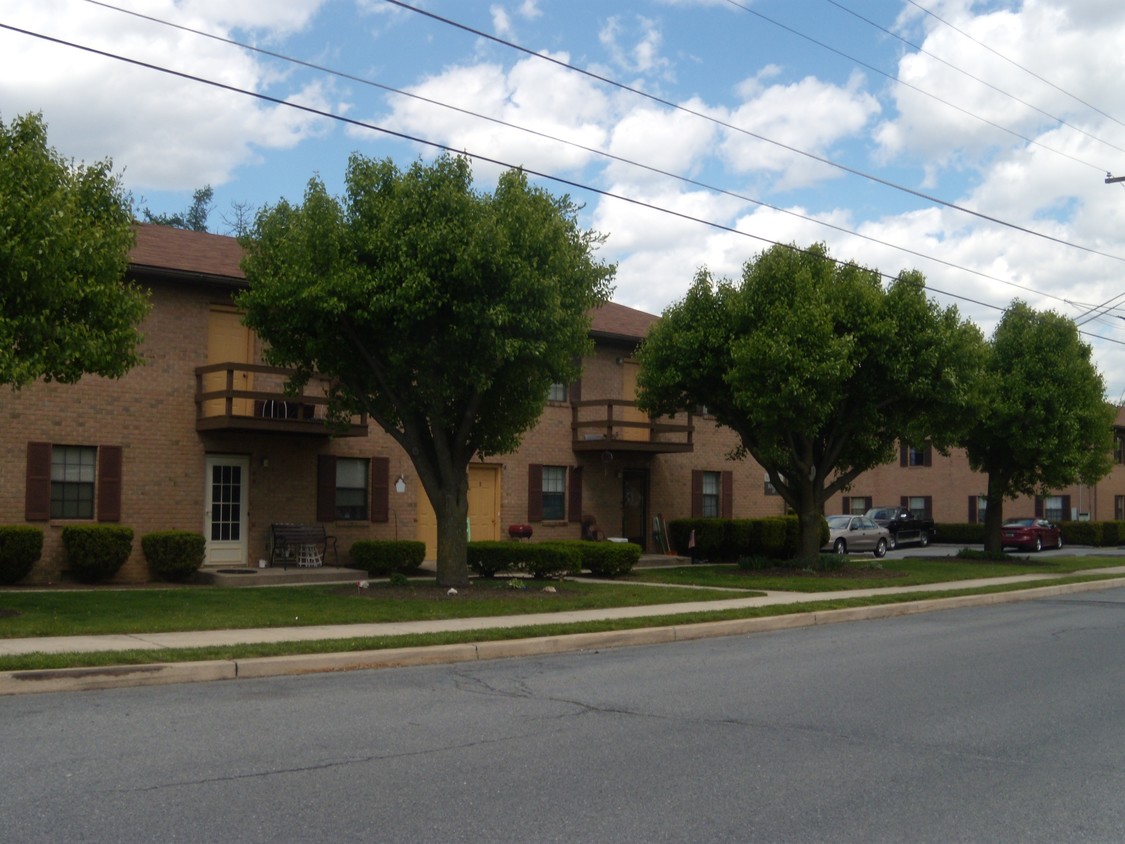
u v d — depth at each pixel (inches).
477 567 876.0
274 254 693.3
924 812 262.7
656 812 256.7
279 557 898.1
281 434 908.6
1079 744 341.1
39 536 762.2
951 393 923.4
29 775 277.9
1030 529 1707.7
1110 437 1275.8
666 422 1224.2
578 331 714.2
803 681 454.6
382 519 975.6
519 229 657.0
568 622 598.2
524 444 1093.1
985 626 685.3
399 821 244.7
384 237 659.4
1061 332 1220.5
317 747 315.9
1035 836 245.8
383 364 730.8
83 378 815.7
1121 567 1227.2
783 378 878.4
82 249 522.0
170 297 858.8
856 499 1936.5
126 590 722.2
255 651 466.3
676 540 1189.7
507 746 323.0
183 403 861.2
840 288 927.0
